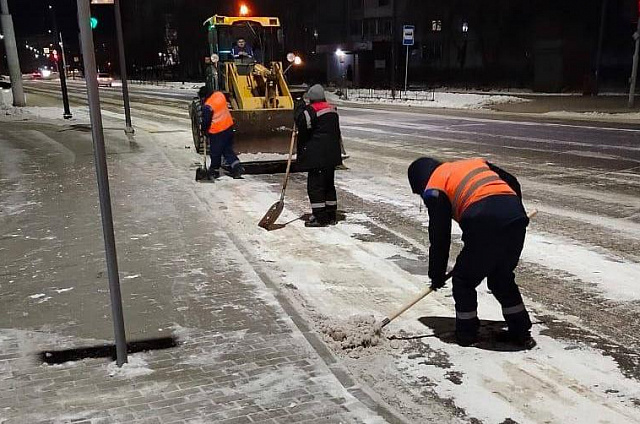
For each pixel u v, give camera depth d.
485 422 3.16
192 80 66.94
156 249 6.04
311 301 4.82
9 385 3.46
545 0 39.81
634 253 5.93
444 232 3.90
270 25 12.91
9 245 6.31
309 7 63.94
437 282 4.07
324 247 6.27
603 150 12.45
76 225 7.04
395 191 9.09
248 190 9.16
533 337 4.16
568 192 8.59
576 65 35.12
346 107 28.78
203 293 4.84
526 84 38.56
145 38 87.00
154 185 9.39
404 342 4.11
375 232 6.86
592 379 3.59
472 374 3.66
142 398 3.30
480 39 45.72
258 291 4.88
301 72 57.19
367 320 4.25
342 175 10.45
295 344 3.94
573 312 4.57
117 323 3.61
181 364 3.68
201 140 12.75
